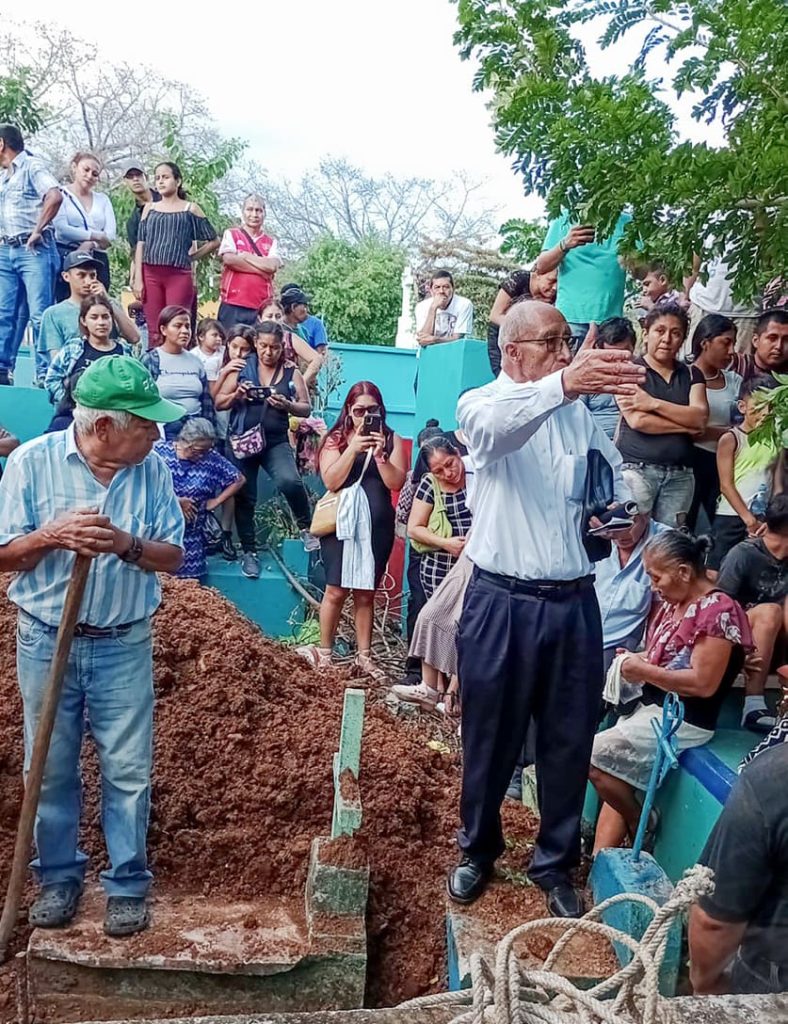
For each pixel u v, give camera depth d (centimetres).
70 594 273
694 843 327
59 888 307
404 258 1503
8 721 367
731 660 335
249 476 654
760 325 417
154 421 278
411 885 351
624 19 243
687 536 346
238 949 301
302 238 2056
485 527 305
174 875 339
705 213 220
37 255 691
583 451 303
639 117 216
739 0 213
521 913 326
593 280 498
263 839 350
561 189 233
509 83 256
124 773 298
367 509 560
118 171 1669
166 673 399
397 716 490
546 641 301
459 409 296
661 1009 149
